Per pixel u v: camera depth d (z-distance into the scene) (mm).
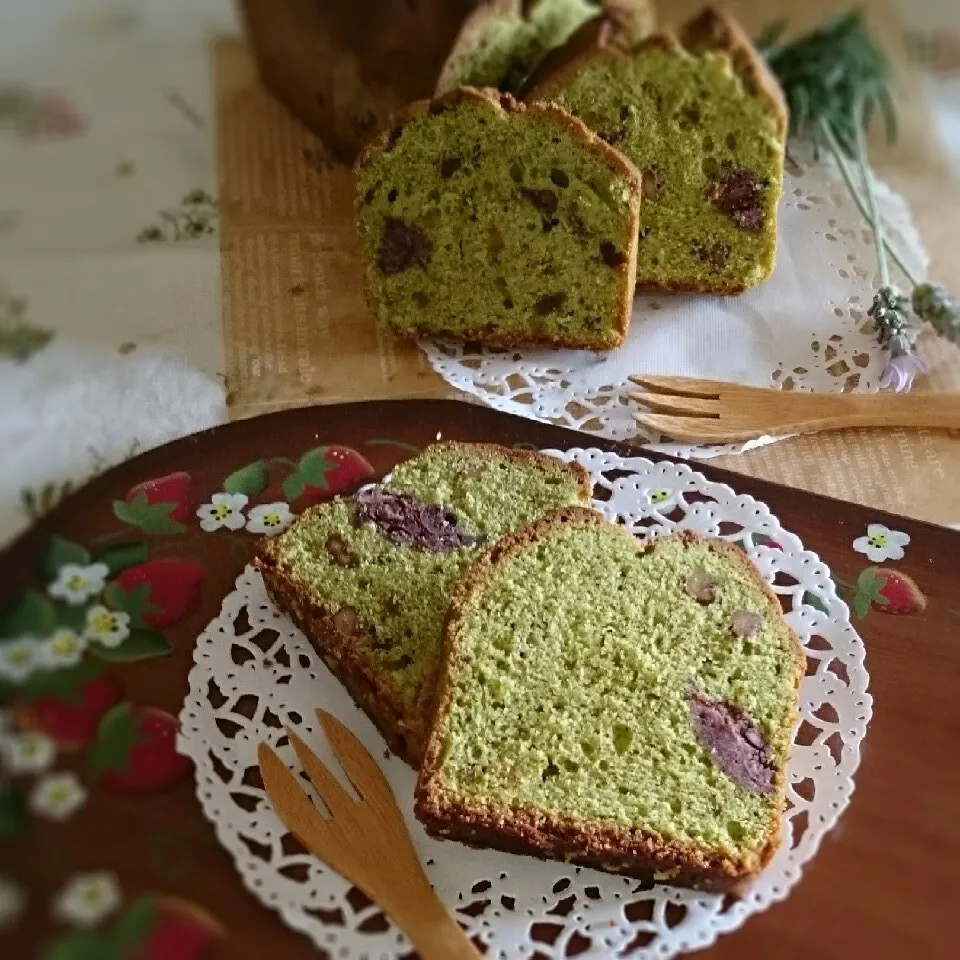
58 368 364
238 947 240
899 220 435
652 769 266
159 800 259
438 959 240
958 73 517
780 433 355
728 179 380
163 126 462
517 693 273
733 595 293
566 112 343
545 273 365
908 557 319
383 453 338
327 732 274
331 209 429
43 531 307
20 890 243
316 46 424
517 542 294
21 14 506
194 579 301
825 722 282
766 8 543
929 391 376
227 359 373
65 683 277
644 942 246
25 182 431
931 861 261
